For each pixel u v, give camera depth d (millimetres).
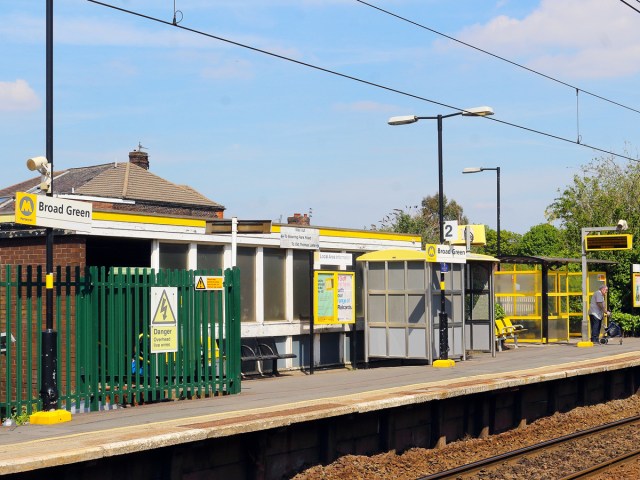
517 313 29953
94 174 43406
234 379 16141
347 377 19438
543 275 29438
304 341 22656
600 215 43875
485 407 17406
